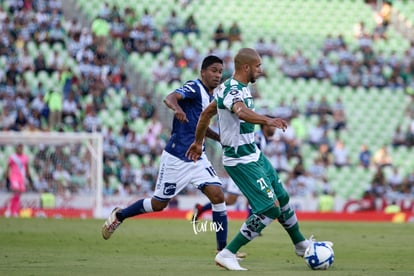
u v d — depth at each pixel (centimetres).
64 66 10119
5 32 10356
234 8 11831
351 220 8362
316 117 10500
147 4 11462
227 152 3269
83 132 9444
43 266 3353
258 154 3297
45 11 10719
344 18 12144
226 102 3142
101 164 8250
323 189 9694
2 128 9281
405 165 10525
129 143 9444
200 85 3819
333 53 11438
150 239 4959
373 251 4353
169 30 11044
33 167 8581
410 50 11731
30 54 10238
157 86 10369
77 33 10469
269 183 3241
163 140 9581
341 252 4288
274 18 11856
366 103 11069
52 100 9438
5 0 10669
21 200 8144
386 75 11400
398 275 3025
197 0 11738
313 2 12150
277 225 6322
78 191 8494
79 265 3406
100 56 10312
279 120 2997
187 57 10669
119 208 3988
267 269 3262
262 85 10944
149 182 9162
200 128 3406
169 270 3192
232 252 3231
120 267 3328
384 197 9706
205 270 3197
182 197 8431
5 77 9838
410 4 12325
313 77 11125
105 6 10869
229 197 5806
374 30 11988
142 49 10662
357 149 10662
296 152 9831
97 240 4838
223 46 11069
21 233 5259
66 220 6819
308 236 5519
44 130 9362
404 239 5275
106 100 9894
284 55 11300
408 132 10744
